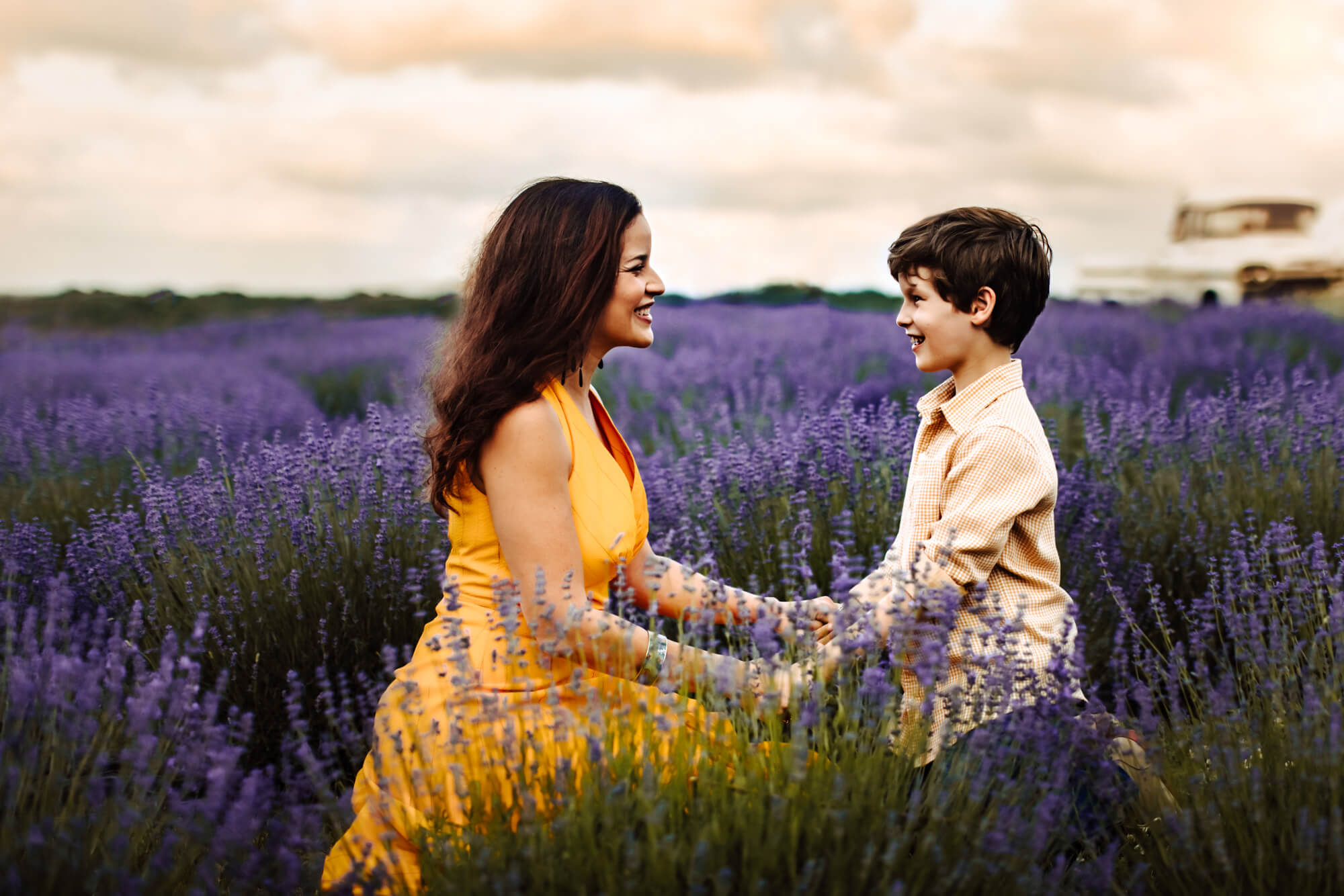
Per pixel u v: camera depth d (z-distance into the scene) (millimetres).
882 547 3320
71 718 2107
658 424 6547
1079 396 6504
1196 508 3756
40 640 2652
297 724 2064
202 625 2176
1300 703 2293
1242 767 2061
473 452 2307
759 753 1976
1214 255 15539
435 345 2623
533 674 2236
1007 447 2373
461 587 2395
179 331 15094
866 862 1728
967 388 2549
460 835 1936
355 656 3057
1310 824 1900
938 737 2195
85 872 1800
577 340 2389
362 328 13805
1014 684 2234
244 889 1841
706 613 2170
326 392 9453
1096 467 4324
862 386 7000
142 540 3412
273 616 3064
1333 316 10492
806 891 1724
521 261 2361
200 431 6031
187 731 2117
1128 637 3268
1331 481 3697
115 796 1887
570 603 2217
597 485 2412
